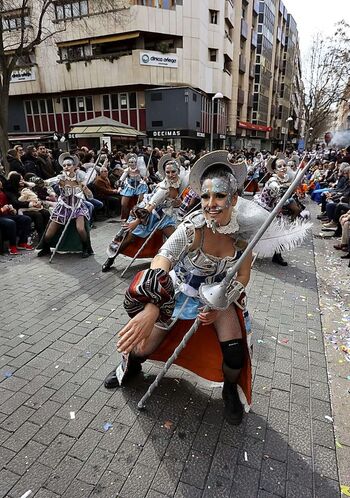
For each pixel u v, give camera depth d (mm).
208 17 25609
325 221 8562
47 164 9008
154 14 22578
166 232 4727
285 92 52375
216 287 1818
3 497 1771
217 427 2215
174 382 2613
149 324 1734
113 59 23422
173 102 23328
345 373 2775
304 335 3328
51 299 3980
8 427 2189
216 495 1802
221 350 2174
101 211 8773
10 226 5586
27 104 27812
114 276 4711
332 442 2127
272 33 41781
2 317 3555
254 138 40844
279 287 4504
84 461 1972
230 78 30516
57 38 23734
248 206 2018
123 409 2344
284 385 2615
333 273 5090
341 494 1821
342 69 24703
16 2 21219
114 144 20344
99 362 2840
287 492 1824
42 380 2617
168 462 1974
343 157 10930
